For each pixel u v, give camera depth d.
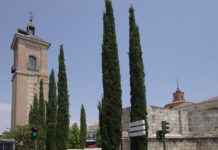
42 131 63.81
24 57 91.62
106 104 30.84
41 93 70.69
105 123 30.62
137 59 32.41
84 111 79.12
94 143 83.94
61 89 49.47
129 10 33.75
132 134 26.58
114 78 31.34
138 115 31.27
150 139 41.41
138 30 33.38
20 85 89.12
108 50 31.89
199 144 44.50
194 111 47.44
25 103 88.69
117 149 30.17
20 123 86.62
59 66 50.28
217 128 45.06
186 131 47.03
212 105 69.88
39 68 93.31
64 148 47.75
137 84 31.91
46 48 96.00
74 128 85.25
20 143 66.44
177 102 95.06
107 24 32.69
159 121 44.72
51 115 55.16
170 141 42.88
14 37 92.56
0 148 44.47
